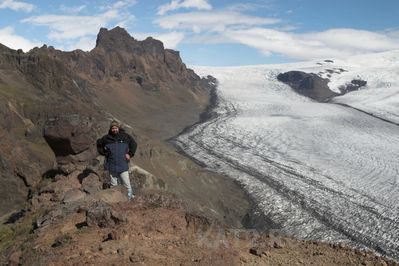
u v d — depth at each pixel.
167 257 9.58
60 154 18.19
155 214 11.59
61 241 10.65
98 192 13.41
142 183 29.97
